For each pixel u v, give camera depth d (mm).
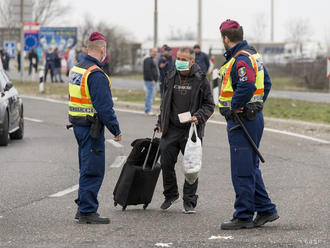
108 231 8312
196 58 26797
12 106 17672
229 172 12961
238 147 8344
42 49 61719
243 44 8312
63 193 11031
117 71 62406
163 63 26141
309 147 16453
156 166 9609
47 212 9539
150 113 24859
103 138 8742
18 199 10531
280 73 56562
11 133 18531
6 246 7566
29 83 44688
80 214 8797
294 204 9977
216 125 21516
